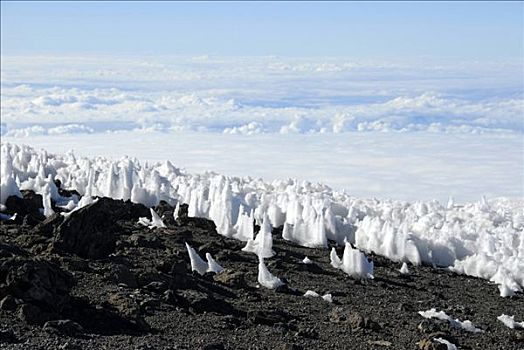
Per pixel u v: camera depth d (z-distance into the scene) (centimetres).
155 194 3253
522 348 1959
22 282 1639
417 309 2245
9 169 3294
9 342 1462
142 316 1747
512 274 2945
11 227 2461
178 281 2027
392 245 3111
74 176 3603
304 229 3112
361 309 2153
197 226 3006
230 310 1927
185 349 1576
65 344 1467
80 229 2169
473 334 2045
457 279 2881
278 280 2258
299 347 1673
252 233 2959
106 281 1948
